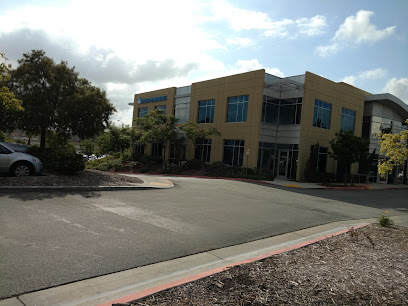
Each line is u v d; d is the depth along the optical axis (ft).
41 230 20.39
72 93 51.16
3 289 12.39
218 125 93.61
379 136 30.19
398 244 21.61
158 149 119.65
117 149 134.00
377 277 14.75
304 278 14.19
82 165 42.73
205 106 99.76
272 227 26.96
